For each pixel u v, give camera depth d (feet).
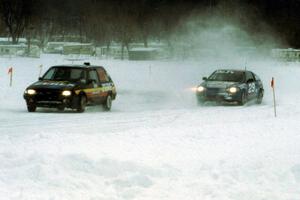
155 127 55.57
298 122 60.03
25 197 26.37
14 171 31.09
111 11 280.10
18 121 61.82
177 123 61.11
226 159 37.37
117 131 54.13
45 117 66.23
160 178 31.73
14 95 91.20
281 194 28.78
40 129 55.16
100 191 28.53
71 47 241.55
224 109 77.56
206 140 46.37
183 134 49.44
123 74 149.48
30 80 116.57
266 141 46.21
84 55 235.40
